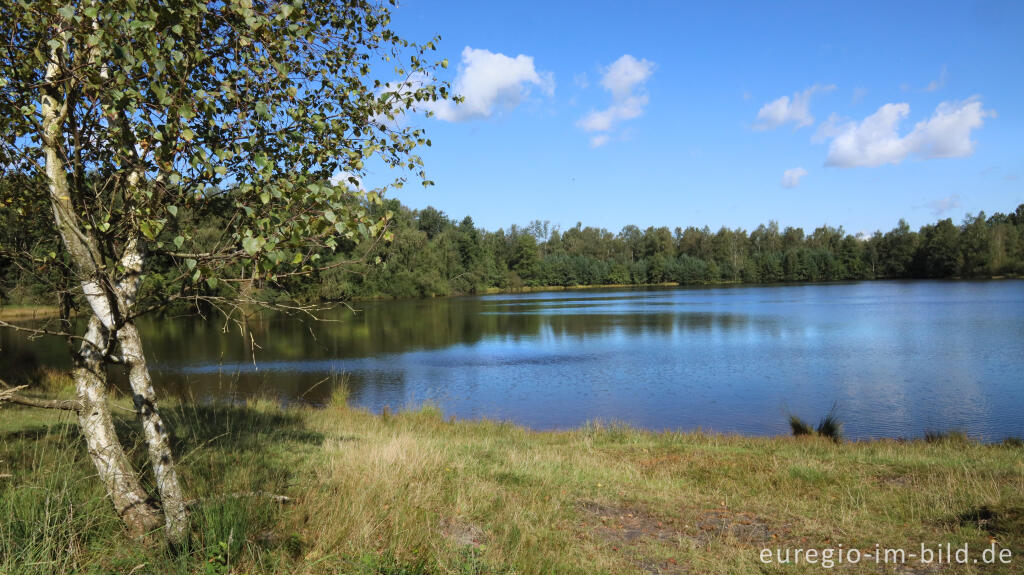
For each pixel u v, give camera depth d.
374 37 4.82
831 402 18.30
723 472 8.52
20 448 6.02
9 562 3.24
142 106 3.33
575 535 5.48
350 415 13.73
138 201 3.48
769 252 144.00
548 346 32.91
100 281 3.41
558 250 147.88
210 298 3.55
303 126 4.20
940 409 17.17
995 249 107.56
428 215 117.25
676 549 5.25
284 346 31.94
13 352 22.33
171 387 19.56
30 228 4.40
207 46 3.88
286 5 3.54
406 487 5.93
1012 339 31.17
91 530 3.86
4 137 3.31
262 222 3.30
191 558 3.70
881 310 52.12
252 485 5.25
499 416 17.05
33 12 3.20
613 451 10.25
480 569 4.15
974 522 5.86
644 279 135.38
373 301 78.81
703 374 23.55
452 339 36.19
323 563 3.96
